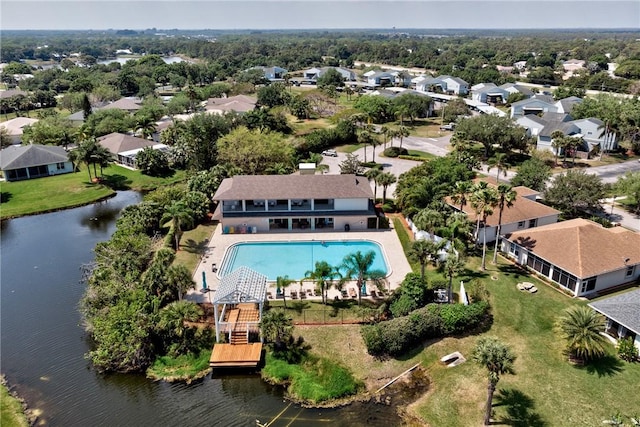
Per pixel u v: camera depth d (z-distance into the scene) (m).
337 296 47.62
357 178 67.31
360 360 39.03
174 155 94.81
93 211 76.50
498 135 95.38
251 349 39.75
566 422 31.77
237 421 34.09
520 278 49.97
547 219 60.78
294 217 61.69
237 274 43.34
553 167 92.12
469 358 38.31
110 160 89.00
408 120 141.38
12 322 46.00
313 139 106.19
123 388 37.50
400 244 58.69
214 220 66.56
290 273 52.59
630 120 102.62
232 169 77.44
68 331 44.62
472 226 54.06
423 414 33.78
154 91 188.75
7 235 67.06
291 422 33.84
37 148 91.38
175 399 36.25
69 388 37.41
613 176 85.75
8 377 38.53
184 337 41.12
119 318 39.75
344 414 34.44
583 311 37.47
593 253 47.31
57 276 55.12
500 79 197.88
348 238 60.38
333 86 176.38
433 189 64.69
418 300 44.03
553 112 124.88
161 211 64.06
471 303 44.28
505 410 33.12
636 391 33.84
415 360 38.91
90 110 132.75
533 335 40.66
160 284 44.94
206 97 172.25
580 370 36.22
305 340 41.22
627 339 37.78
